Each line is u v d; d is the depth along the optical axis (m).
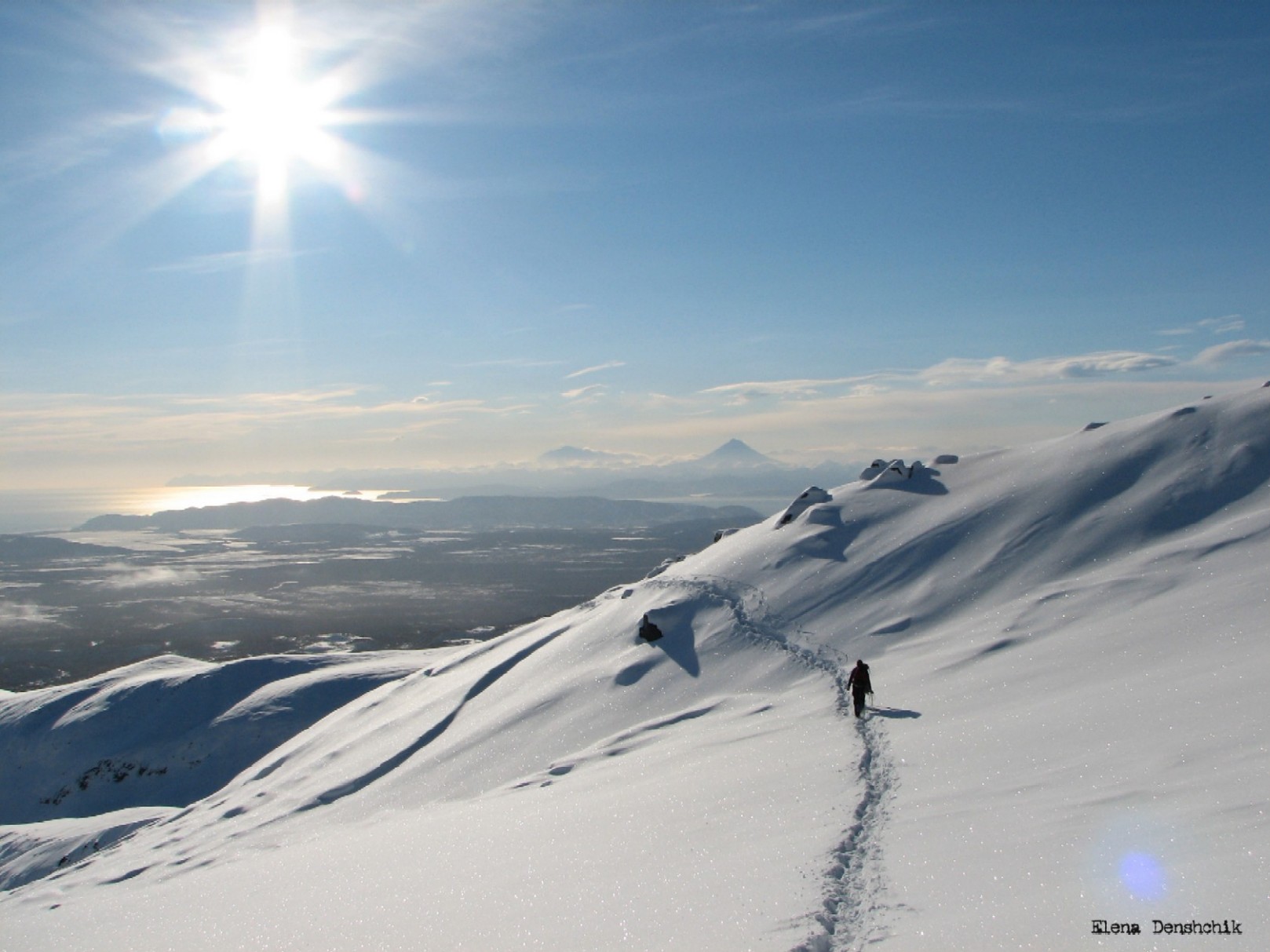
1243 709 16.34
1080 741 16.91
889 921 10.31
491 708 40.94
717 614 39.88
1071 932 8.95
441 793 32.81
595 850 16.34
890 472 49.25
